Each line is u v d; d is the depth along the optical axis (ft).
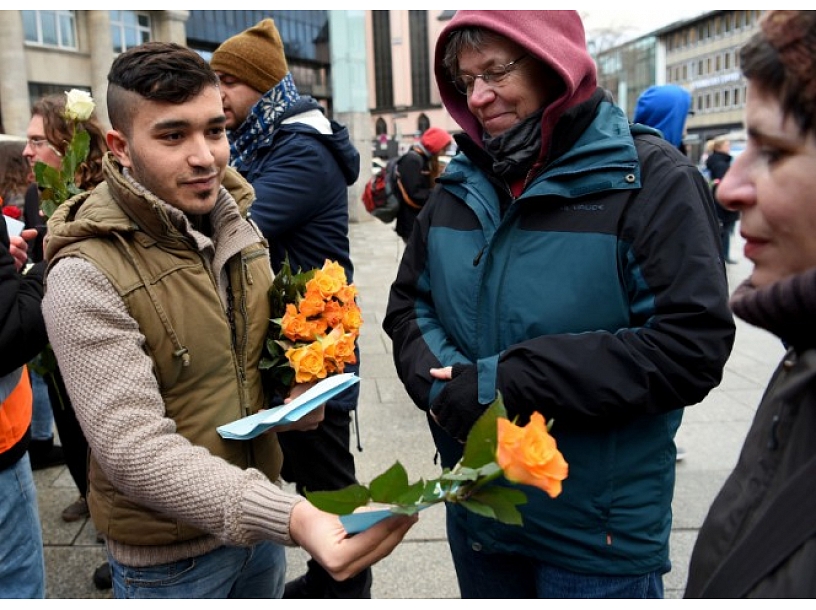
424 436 12.67
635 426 5.03
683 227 4.72
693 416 13.23
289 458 7.85
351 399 7.80
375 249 37.88
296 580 7.96
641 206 4.83
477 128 5.77
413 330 5.94
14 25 61.31
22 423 6.09
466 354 5.55
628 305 4.99
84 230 4.53
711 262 4.70
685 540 9.27
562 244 5.01
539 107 5.29
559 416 4.82
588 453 5.01
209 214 5.14
